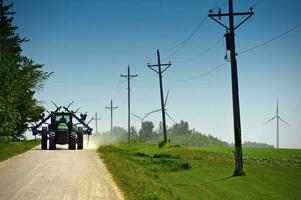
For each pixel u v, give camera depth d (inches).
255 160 1515.7
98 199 624.4
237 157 1098.1
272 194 828.0
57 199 617.0
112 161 1128.2
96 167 1036.5
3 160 1168.8
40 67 2297.0
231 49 1099.9
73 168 1003.3
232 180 1028.5
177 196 762.2
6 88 1428.4
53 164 1079.6
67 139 1647.4
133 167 1084.5
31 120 2374.5
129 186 734.5
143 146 2422.5
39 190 692.1
